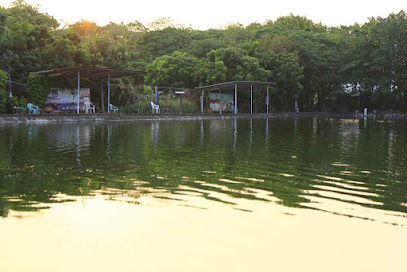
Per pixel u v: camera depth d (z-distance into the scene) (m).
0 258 3.20
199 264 3.11
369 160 8.32
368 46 46.28
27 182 5.83
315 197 5.13
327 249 3.42
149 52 51.41
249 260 3.19
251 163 7.75
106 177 6.23
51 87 25.80
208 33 58.47
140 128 17.81
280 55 44.84
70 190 5.37
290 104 51.19
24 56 25.36
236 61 38.97
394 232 3.84
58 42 26.66
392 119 33.88
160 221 4.10
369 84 46.16
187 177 6.29
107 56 31.52
